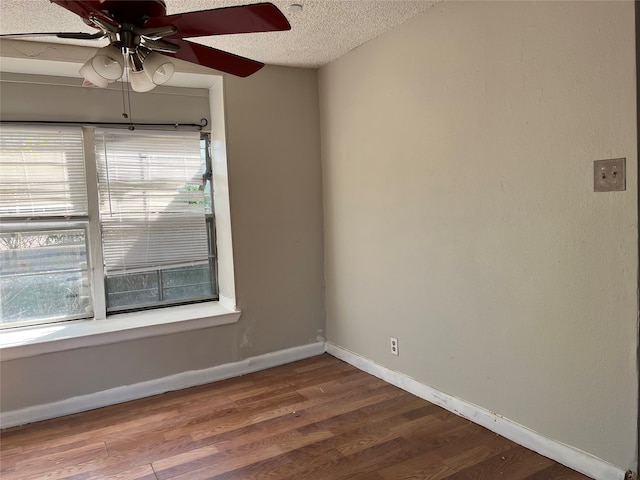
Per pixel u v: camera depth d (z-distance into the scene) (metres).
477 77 2.28
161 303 3.45
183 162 3.46
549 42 1.95
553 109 1.96
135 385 3.00
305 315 3.60
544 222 2.03
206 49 1.79
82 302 3.16
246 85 3.27
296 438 2.39
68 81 3.05
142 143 3.31
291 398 2.89
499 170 2.21
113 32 1.54
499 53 2.16
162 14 1.50
